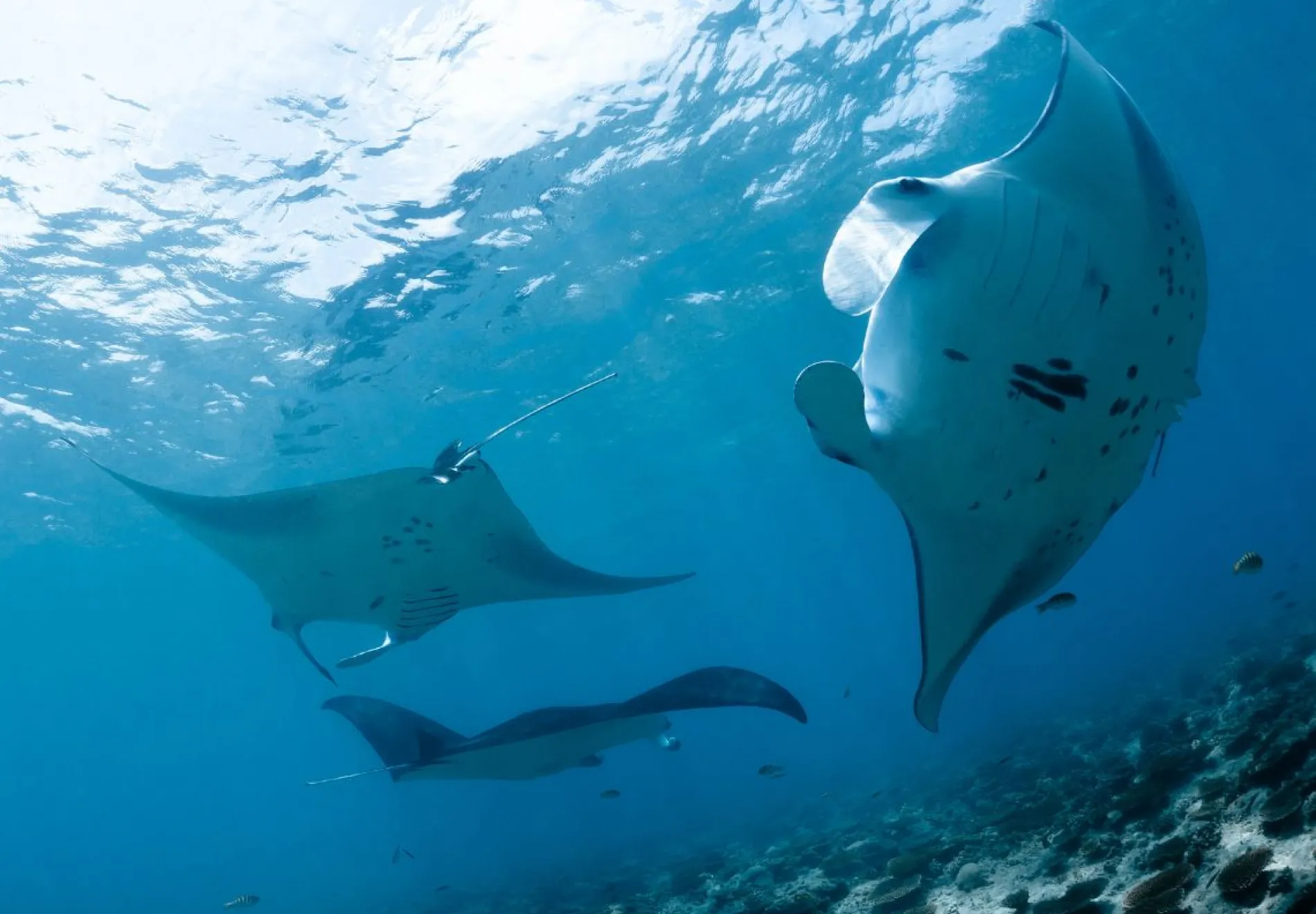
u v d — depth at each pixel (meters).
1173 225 2.36
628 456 25.56
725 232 14.63
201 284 11.55
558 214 12.44
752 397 23.64
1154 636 36.16
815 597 81.25
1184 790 5.25
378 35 8.82
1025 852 5.59
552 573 5.66
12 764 69.19
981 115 14.13
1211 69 16.20
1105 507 2.54
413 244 11.97
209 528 5.06
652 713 4.86
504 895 15.02
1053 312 2.16
